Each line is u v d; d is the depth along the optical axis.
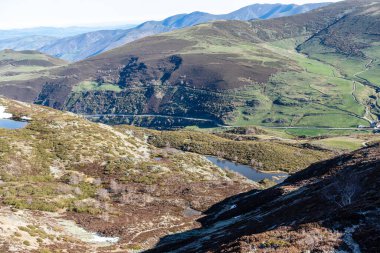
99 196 70.38
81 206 62.22
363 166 52.38
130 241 51.03
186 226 60.94
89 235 51.75
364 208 29.52
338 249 24.36
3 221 43.03
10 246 36.66
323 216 32.25
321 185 52.16
